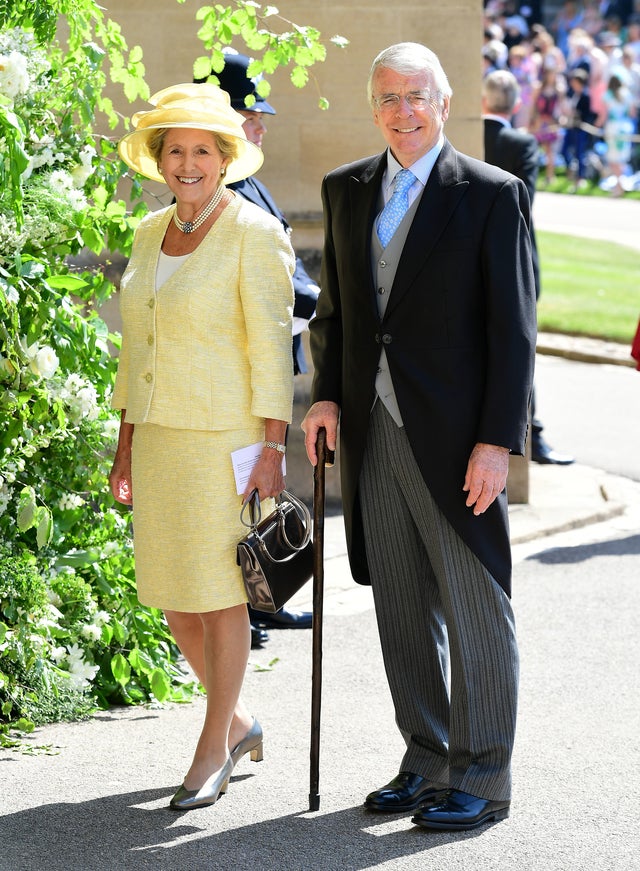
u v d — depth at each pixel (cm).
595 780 499
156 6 823
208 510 467
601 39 3120
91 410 557
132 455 484
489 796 459
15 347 534
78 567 599
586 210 2573
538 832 453
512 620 463
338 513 890
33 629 554
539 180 2881
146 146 491
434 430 448
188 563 469
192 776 477
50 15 577
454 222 446
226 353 467
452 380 448
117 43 617
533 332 447
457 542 457
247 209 475
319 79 859
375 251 459
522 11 3447
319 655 469
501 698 460
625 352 1512
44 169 572
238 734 501
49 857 434
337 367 485
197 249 469
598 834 452
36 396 555
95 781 497
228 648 478
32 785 493
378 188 461
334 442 480
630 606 729
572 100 2820
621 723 559
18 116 552
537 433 1057
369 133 863
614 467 1051
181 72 828
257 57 845
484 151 967
